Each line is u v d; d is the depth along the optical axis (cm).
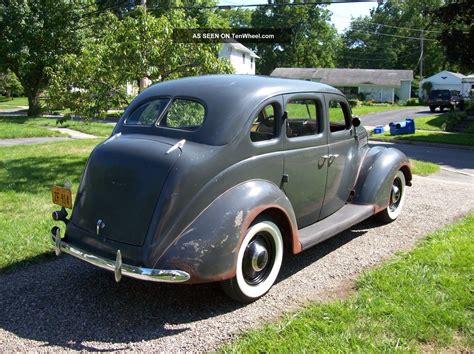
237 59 4975
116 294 386
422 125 2398
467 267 413
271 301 370
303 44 6712
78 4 2530
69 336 322
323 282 405
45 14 2477
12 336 321
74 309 361
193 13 3475
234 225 340
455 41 2045
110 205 354
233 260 339
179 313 353
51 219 569
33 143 1369
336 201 487
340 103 491
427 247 470
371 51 8025
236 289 352
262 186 371
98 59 857
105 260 340
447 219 593
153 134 386
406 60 7625
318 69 6172
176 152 347
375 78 5778
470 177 987
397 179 574
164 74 858
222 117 367
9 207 633
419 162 1120
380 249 486
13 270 435
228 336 319
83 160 1020
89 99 894
